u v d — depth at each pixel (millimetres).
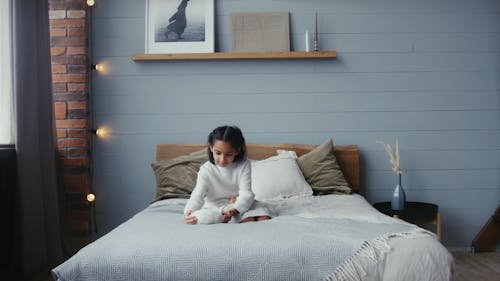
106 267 1744
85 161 3420
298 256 1747
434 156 3549
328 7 3537
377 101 3539
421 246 1812
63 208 3303
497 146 3553
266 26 3518
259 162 3264
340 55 3537
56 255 3012
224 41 3541
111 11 3529
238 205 2244
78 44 3406
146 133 3543
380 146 3549
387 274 1741
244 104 3539
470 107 3547
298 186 3111
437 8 3539
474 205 3561
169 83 3541
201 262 1741
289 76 3537
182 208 2709
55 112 3408
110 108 3535
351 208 2584
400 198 3186
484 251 3512
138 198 3545
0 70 2783
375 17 3539
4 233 2701
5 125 2787
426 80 3539
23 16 2820
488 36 3551
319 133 3545
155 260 1750
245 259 1743
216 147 2262
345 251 1760
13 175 2793
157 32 3514
